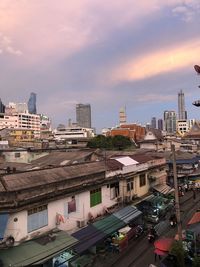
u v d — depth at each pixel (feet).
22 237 67.82
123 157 122.01
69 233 77.71
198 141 306.76
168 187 142.20
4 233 64.59
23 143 260.01
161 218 117.39
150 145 254.68
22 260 61.82
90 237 78.38
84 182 87.97
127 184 110.32
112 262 82.02
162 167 143.74
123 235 91.56
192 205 138.62
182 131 554.05
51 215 75.97
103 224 86.79
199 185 174.29
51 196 75.00
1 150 159.22
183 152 208.95
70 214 81.92
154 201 115.96
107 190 98.63
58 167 85.56
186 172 178.70
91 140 271.28
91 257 81.20
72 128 485.15
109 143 257.55
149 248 91.30
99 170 96.63
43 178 76.64
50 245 68.44
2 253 63.62
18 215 67.26
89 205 89.35
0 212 65.16
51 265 69.26
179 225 70.90
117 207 101.81
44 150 166.09
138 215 99.81
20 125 564.71
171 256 72.79
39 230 72.38
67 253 72.43
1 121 534.37
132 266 79.77
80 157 126.72
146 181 126.00
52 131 505.25
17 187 68.28
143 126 444.96
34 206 70.28
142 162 123.75
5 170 98.99
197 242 74.74
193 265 67.05
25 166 122.21
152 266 73.46
